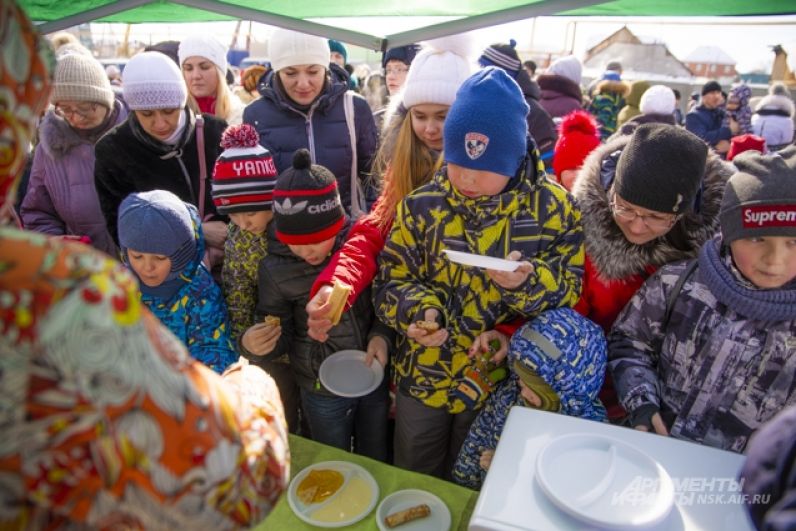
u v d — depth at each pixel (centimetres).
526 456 103
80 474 54
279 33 221
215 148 231
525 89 295
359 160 250
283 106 231
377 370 173
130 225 158
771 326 125
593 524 86
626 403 138
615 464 98
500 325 163
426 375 169
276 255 178
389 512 142
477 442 165
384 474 154
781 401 127
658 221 139
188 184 227
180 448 58
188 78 315
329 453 163
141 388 55
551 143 292
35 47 56
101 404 53
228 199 179
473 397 163
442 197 157
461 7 159
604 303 160
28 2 158
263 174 183
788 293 121
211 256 214
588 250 157
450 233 156
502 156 140
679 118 722
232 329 192
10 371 50
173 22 221
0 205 56
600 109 618
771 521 57
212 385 65
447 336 155
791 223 113
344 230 187
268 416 75
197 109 288
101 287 54
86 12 170
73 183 246
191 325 172
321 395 188
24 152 56
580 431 109
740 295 125
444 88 184
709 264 131
